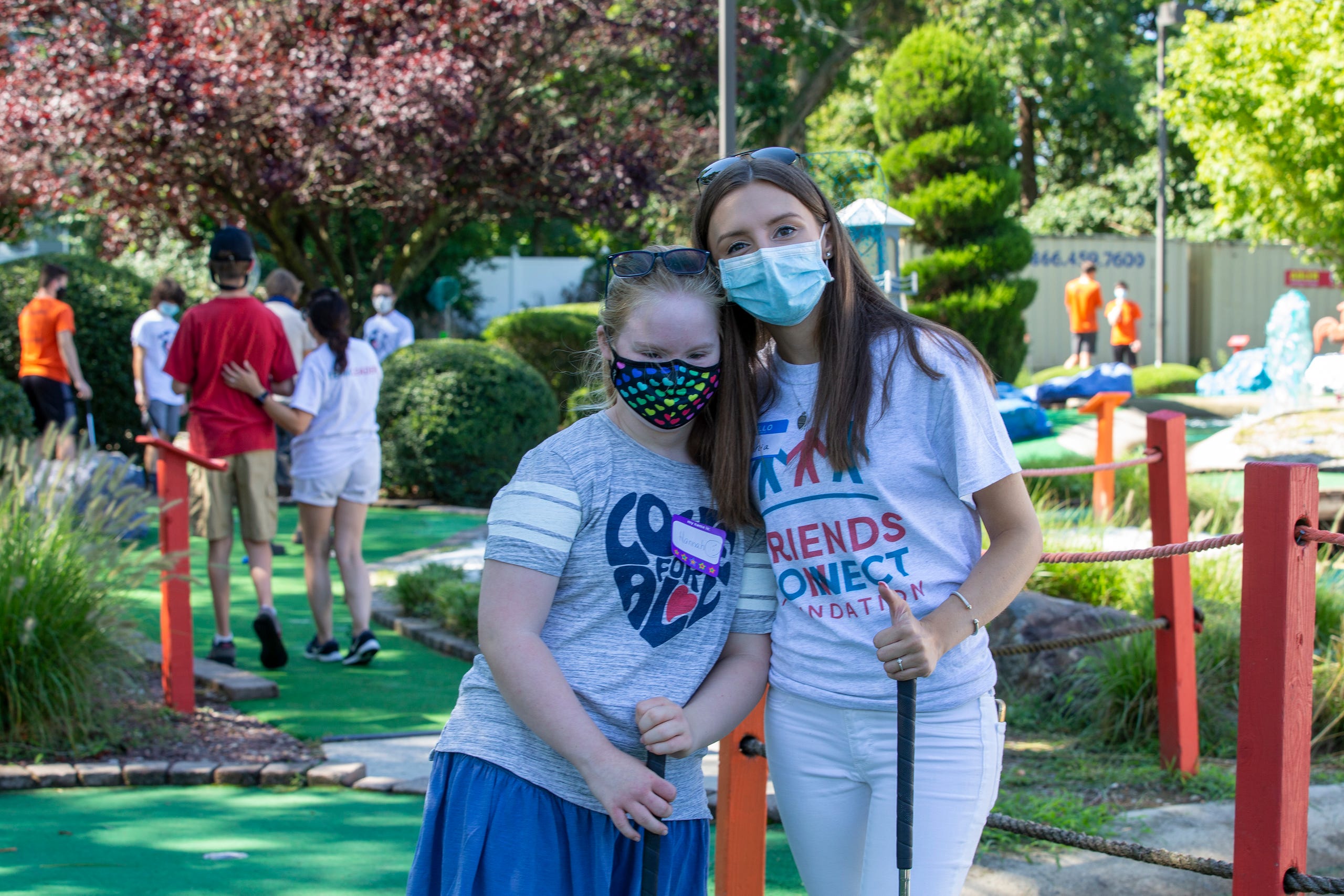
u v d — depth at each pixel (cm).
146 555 503
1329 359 1095
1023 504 207
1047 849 360
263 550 584
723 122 780
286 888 321
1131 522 874
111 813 387
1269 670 206
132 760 432
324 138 1364
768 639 221
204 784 422
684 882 205
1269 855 207
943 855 209
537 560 194
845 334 210
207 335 556
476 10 1398
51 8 1394
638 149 1595
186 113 1327
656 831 183
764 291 204
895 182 1620
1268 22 1505
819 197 213
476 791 194
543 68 1541
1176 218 3117
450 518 1102
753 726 271
